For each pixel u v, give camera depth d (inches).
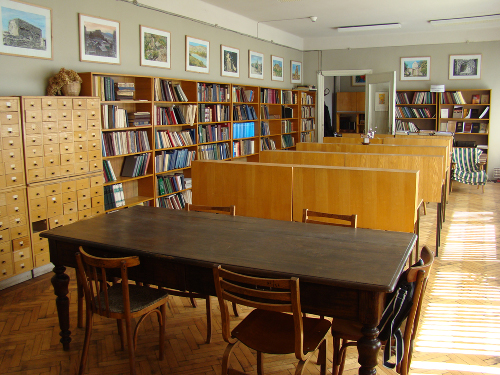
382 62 446.3
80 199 187.5
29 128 164.7
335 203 163.5
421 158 197.6
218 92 299.7
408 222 153.1
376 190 156.5
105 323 137.6
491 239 230.8
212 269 93.3
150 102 229.9
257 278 79.9
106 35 218.2
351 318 80.8
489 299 155.2
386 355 85.5
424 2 311.7
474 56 416.8
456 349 121.4
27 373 110.7
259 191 175.8
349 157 210.4
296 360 116.3
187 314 143.4
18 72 177.6
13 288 166.2
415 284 83.7
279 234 110.2
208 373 110.1
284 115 410.0
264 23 382.0
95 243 104.7
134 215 132.7
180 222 123.5
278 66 418.9
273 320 97.1
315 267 85.9
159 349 117.4
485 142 426.0
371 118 446.0
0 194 156.9
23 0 176.2
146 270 101.9
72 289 163.9
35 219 169.9
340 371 102.7
